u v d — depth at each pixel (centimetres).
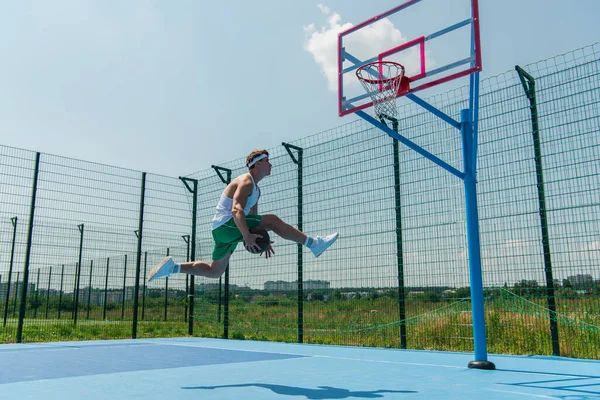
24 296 859
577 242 550
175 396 343
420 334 693
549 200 576
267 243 354
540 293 574
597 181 544
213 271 397
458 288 633
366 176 750
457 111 666
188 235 1048
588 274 539
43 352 686
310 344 805
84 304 1435
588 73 569
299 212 833
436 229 661
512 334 616
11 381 422
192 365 536
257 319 893
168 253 1171
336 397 335
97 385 396
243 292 925
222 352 682
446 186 658
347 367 511
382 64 539
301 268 831
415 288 679
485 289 615
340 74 575
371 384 395
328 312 784
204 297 1020
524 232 591
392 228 709
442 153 671
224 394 349
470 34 482
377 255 722
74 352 685
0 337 907
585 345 563
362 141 764
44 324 1145
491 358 575
